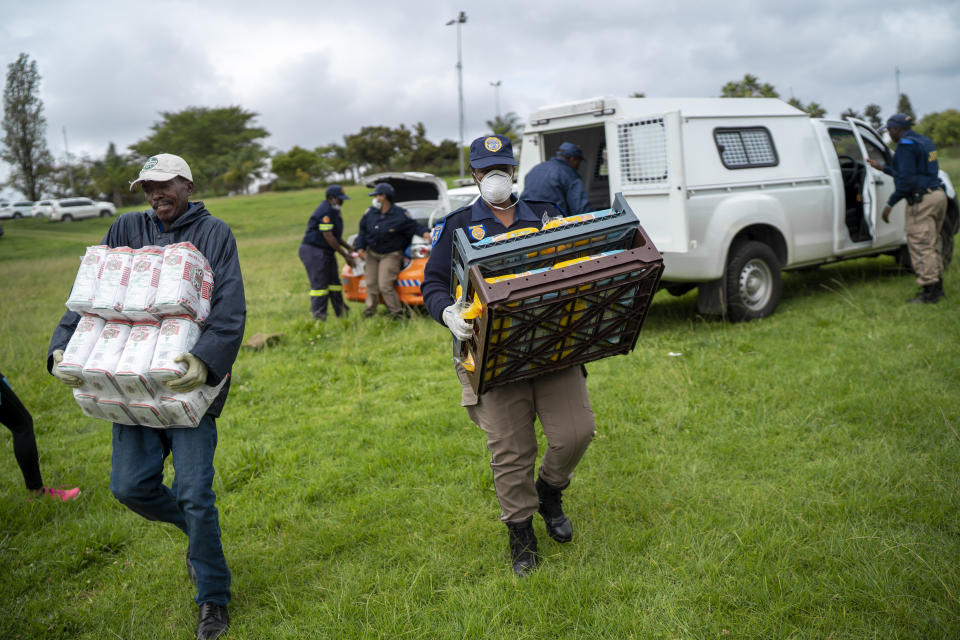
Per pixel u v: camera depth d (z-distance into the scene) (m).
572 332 2.70
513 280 2.46
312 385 5.97
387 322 8.08
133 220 2.88
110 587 3.11
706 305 7.01
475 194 9.77
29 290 16.08
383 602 2.83
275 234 29.42
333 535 3.38
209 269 2.71
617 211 2.72
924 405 4.25
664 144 6.41
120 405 2.58
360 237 8.30
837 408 4.41
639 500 3.49
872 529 3.01
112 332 2.61
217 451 4.61
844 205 7.94
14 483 4.30
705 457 3.93
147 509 2.85
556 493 3.12
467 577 2.99
